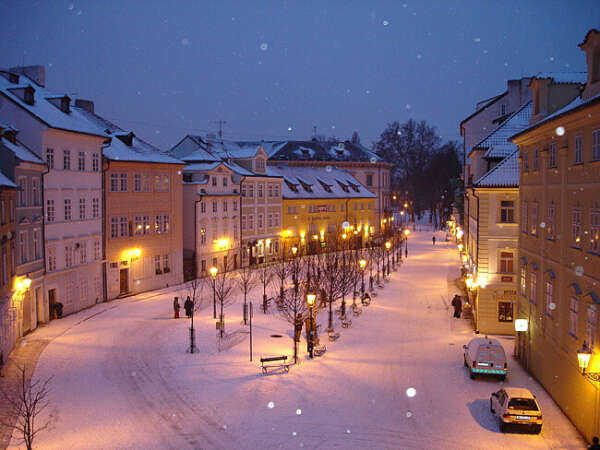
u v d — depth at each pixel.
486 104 57.00
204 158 57.00
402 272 59.12
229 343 29.73
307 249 69.88
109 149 44.47
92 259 40.56
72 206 37.91
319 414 19.61
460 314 37.50
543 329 23.53
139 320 35.56
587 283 18.59
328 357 27.33
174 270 50.09
